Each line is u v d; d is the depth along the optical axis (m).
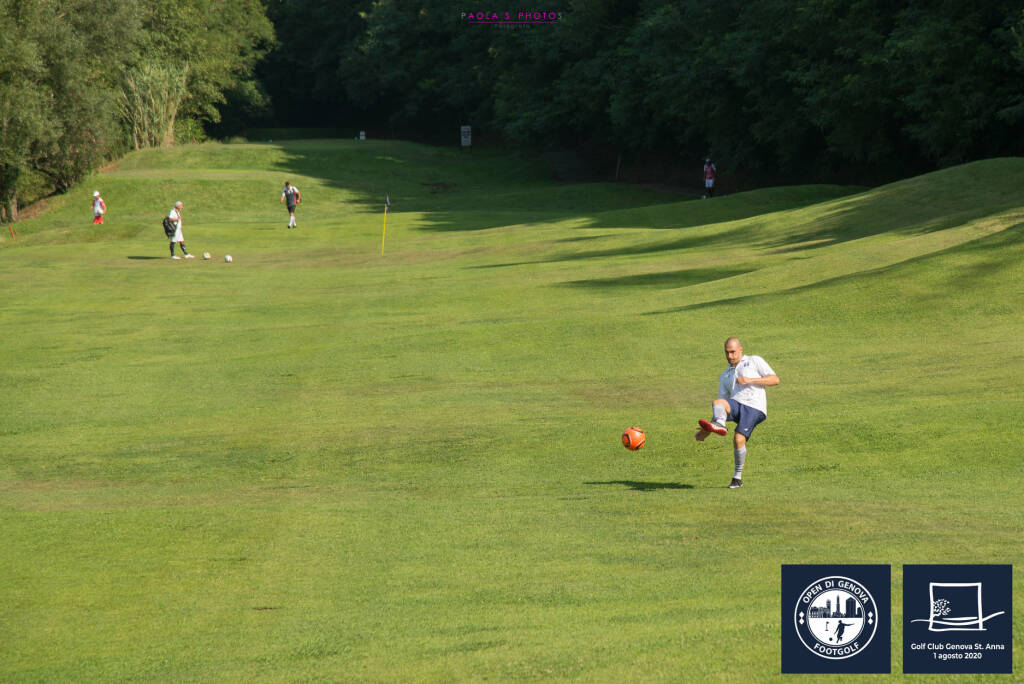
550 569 10.61
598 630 8.63
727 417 14.02
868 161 67.31
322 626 9.27
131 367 26.38
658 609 9.05
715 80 74.88
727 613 8.77
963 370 19.95
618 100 85.06
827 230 43.28
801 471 14.62
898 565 9.68
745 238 44.44
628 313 29.34
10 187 76.75
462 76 121.31
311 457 17.50
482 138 135.00
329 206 83.25
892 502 12.45
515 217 64.75
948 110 55.66
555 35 92.25
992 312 24.80
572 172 107.50
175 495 15.45
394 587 10.35
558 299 33.28
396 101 145.62
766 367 14.07
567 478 15.25
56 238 61.25
